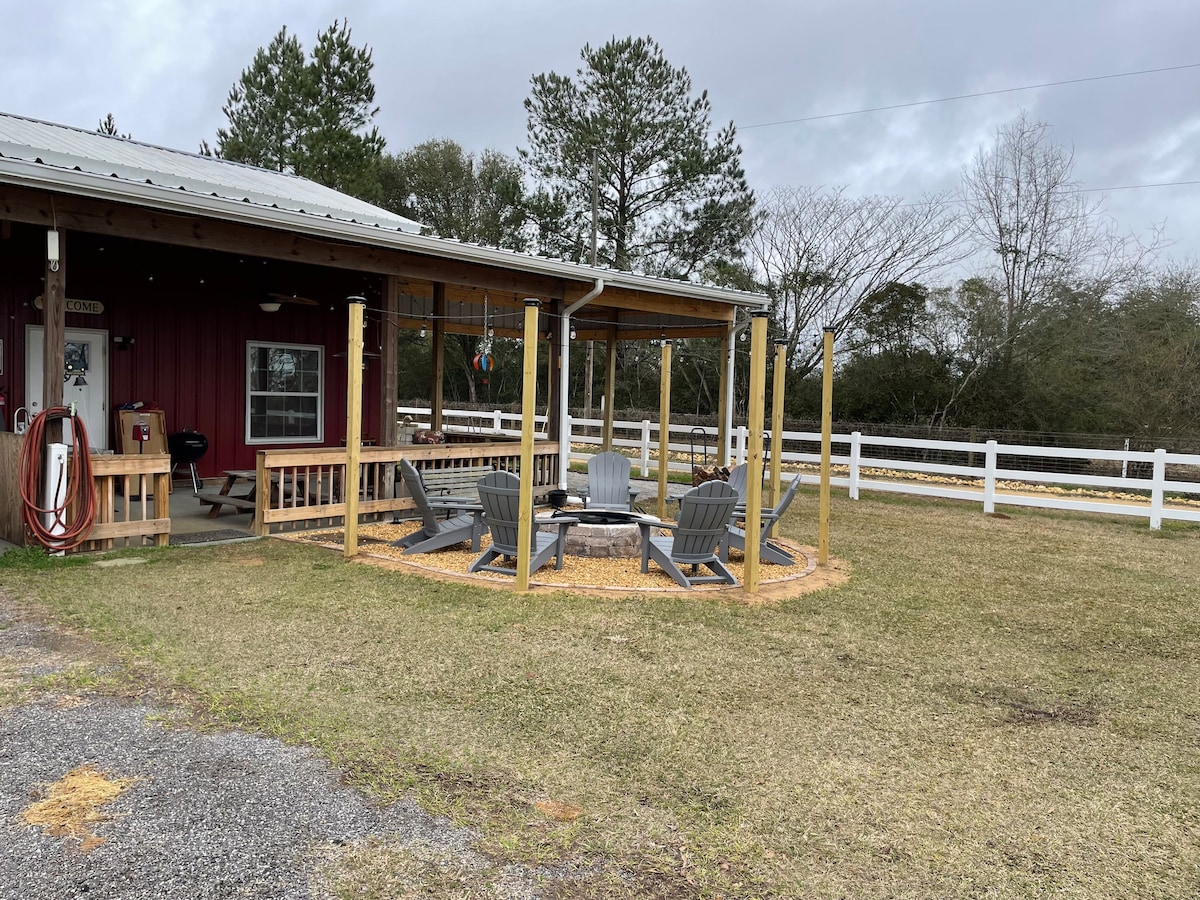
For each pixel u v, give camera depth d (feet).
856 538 30.09
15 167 18.74
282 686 12.78
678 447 64.49
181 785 9.54
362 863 8.19
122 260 31.86
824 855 8.76
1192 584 23.85
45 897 7.38
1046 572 24.89
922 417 72.69
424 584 19.77
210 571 20.13
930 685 14.26
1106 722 12.92
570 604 18.54
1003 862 8.75
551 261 31.35
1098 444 60.44
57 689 12.21
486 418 77.56
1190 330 63.16
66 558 20.48
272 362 36.63
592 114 84.69
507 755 10.83
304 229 24.41
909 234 75.82
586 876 8.20
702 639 16.39
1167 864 8.82
